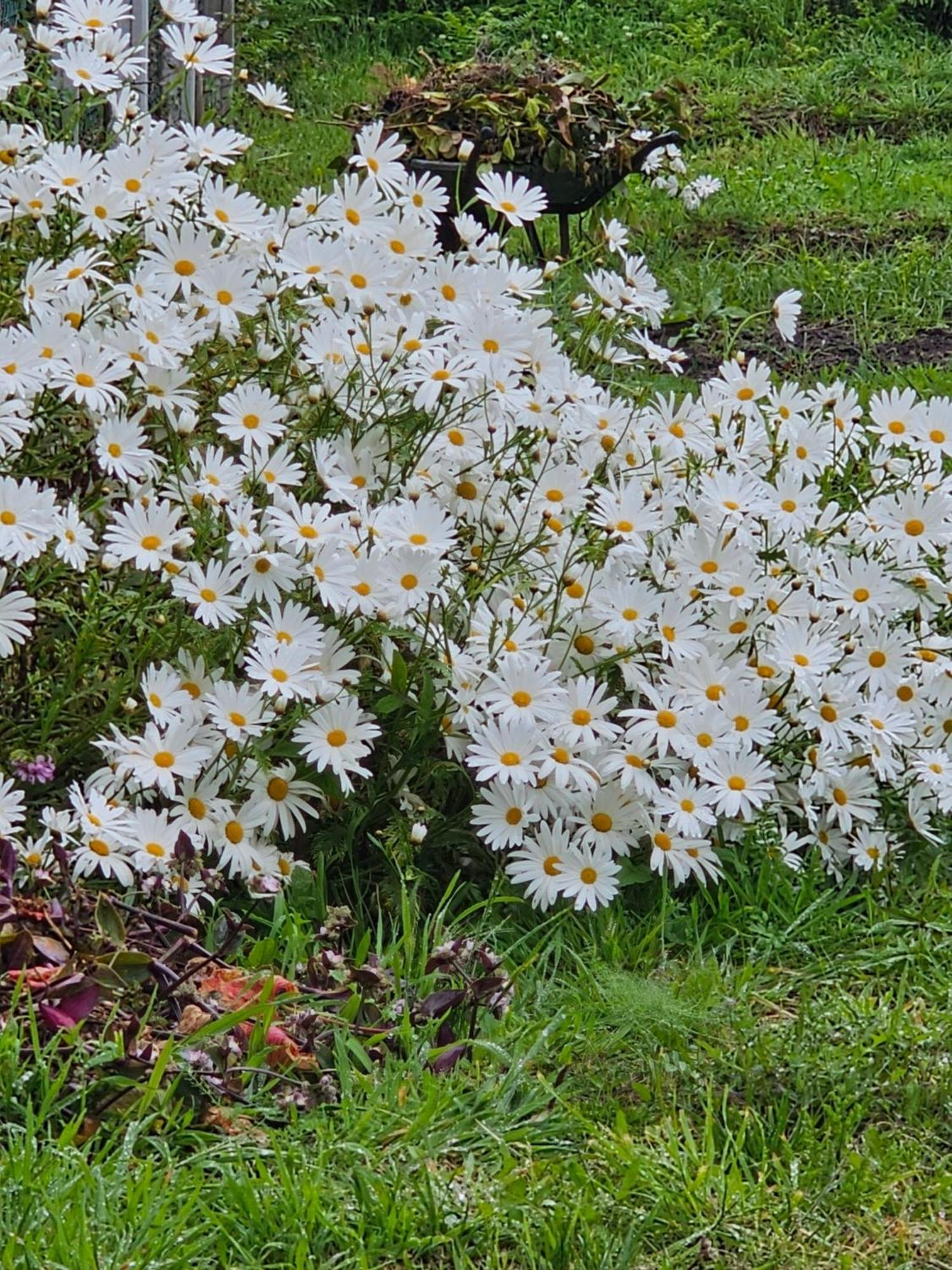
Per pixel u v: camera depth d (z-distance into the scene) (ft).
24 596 12.04
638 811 13.52
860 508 16.71
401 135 24.57
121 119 15.12
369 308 14.29
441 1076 11.02
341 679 13.06
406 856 12.87
